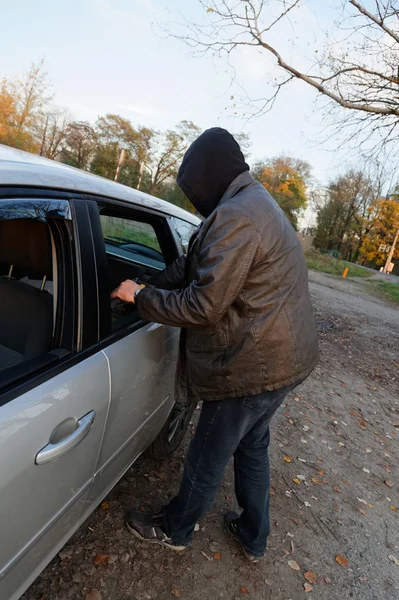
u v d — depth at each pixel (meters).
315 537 2.48
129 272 2.24
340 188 50.53
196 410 3.52
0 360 1.38
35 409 1.13
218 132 1.57
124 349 1.59
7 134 36.28
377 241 51.22
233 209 1.39
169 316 1.44
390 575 2.35
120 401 1.59
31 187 1.23
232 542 2.24
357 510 2.84
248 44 6.38
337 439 3.78
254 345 1.47
